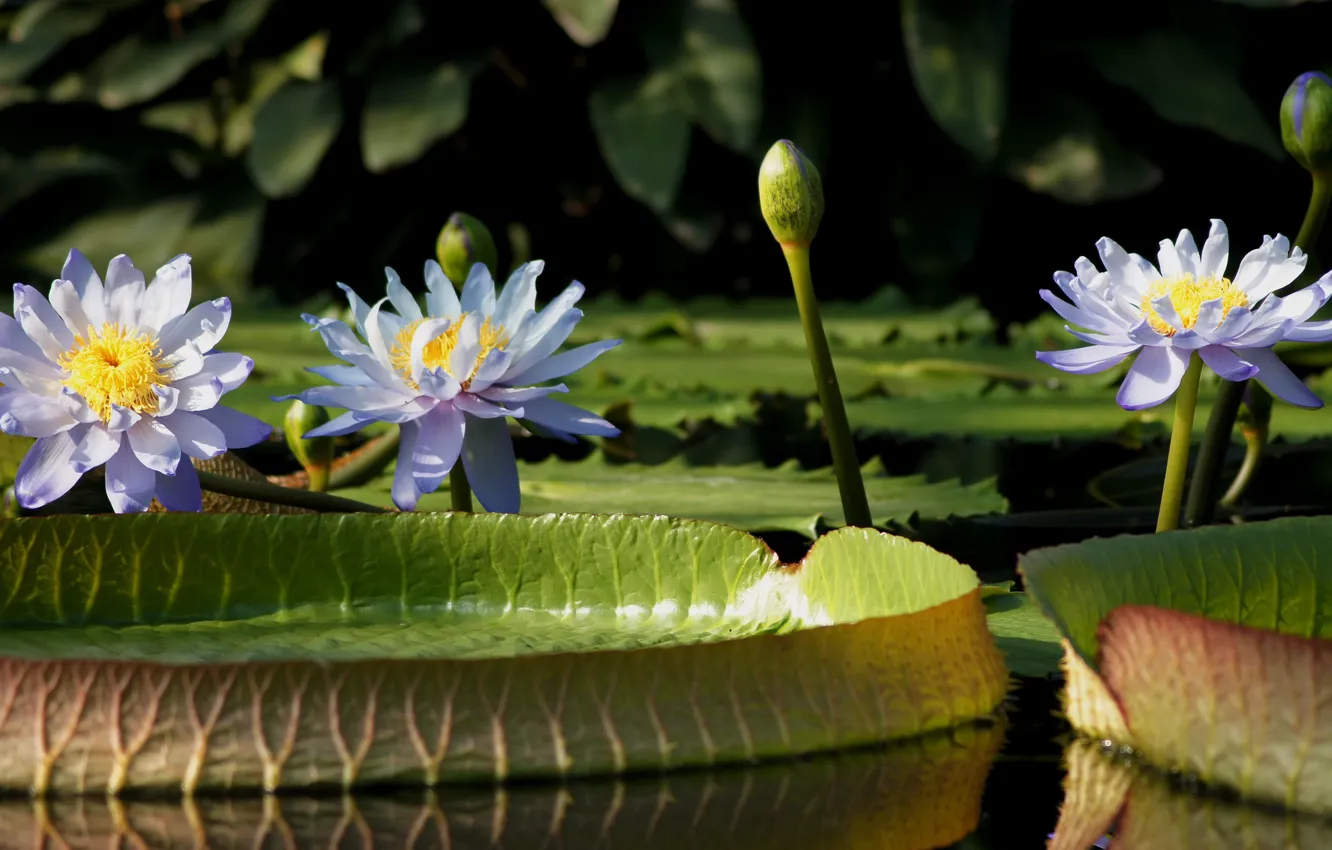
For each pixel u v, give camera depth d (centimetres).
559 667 336
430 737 335
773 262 1105
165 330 350
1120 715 339
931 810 332
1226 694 334
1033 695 350
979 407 520
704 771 337
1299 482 414
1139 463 436
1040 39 1003
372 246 1113
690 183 1027
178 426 349
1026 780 336
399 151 971
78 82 1086
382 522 356
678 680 337
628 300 1106
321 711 335
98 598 353
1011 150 975
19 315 348
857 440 505
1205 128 1000
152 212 1116
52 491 346
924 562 344
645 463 460
